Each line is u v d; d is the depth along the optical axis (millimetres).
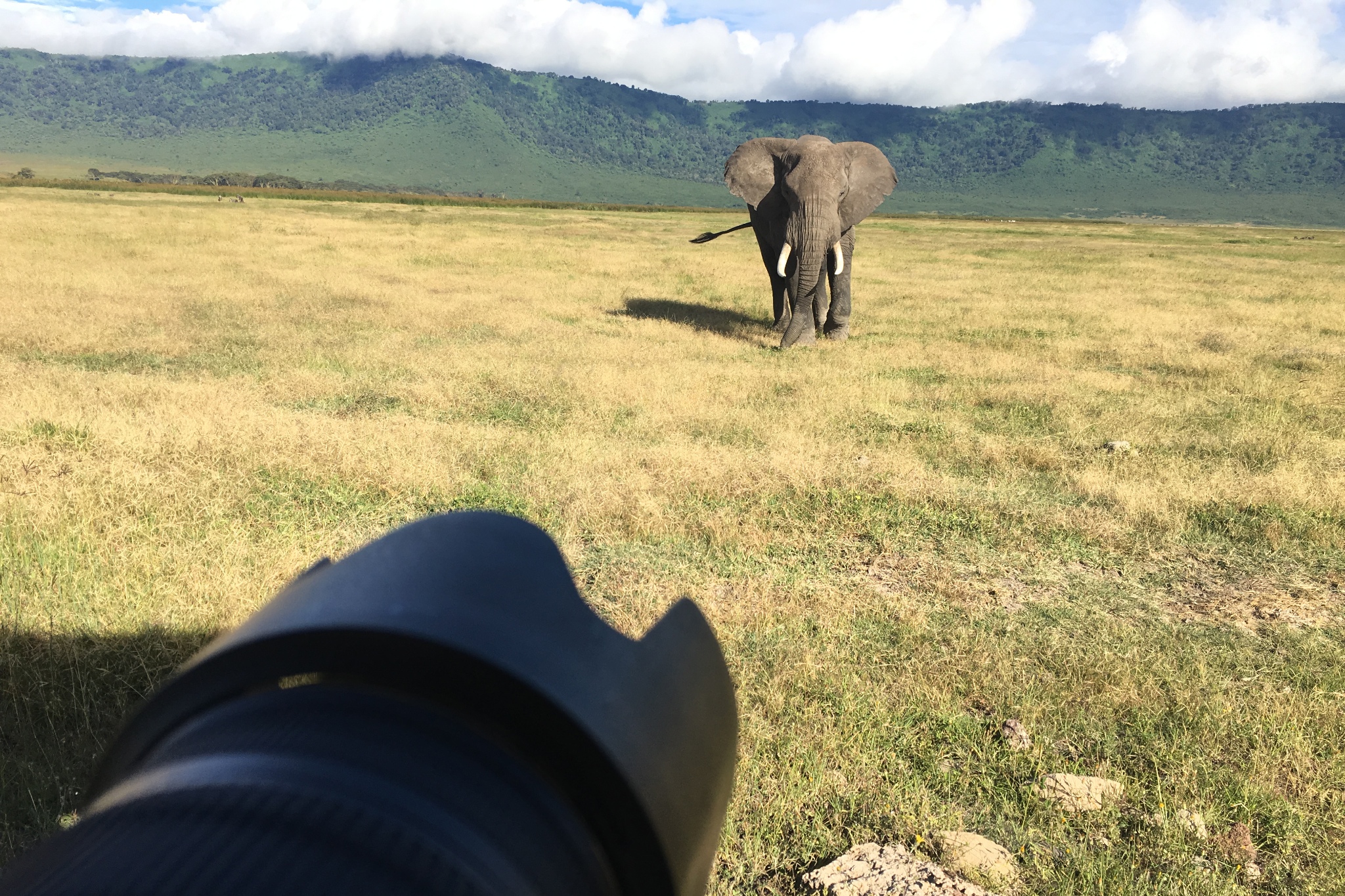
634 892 573
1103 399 9492
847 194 12445
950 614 4559
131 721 539
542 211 80188
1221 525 5941
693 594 4555
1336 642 4402
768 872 2643
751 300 17656
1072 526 5820
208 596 3893
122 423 6273
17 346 9750
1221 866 2721
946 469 7070
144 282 15258
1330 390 10250
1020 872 2664
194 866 343
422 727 495
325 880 357
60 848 374
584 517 5457
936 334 14031
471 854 433
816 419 8180
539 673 553
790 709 3439
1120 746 3387
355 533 5023
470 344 11430
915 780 3041
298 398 8164
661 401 8500
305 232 28719
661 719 634
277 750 447
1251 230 83125
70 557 4188
